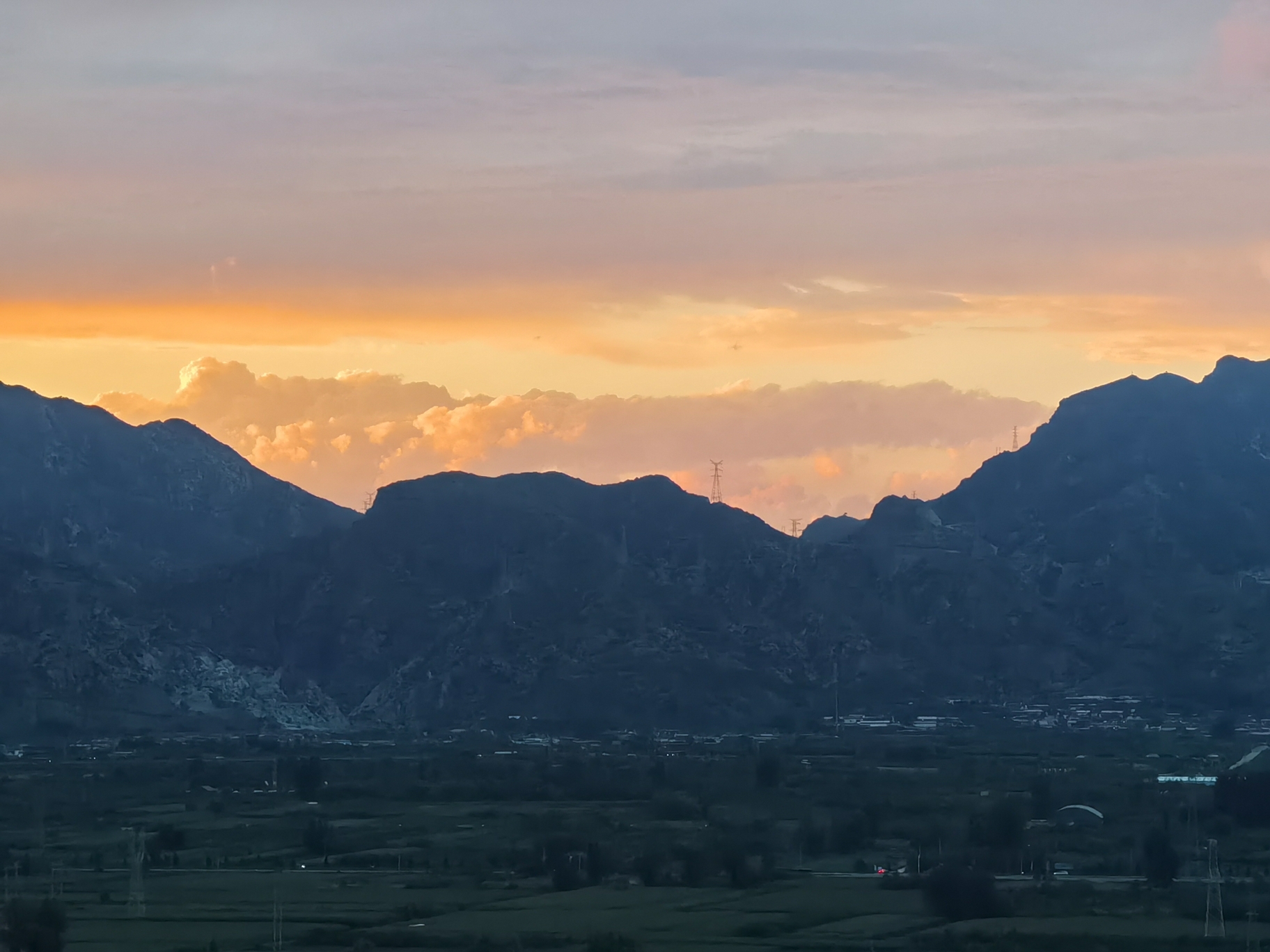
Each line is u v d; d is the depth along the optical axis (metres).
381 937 198.62
